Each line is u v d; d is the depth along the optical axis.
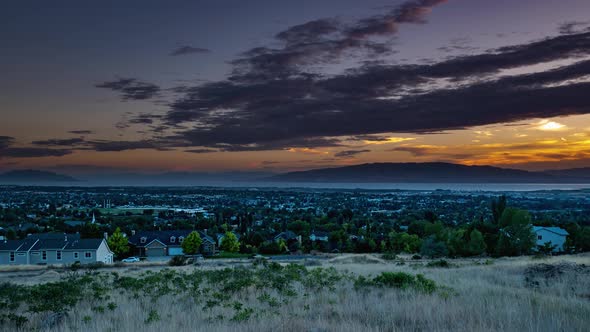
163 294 17.30
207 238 82.69
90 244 62.97
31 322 13.02
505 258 46.03
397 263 39.81
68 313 13.84
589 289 16.44
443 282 19.31
